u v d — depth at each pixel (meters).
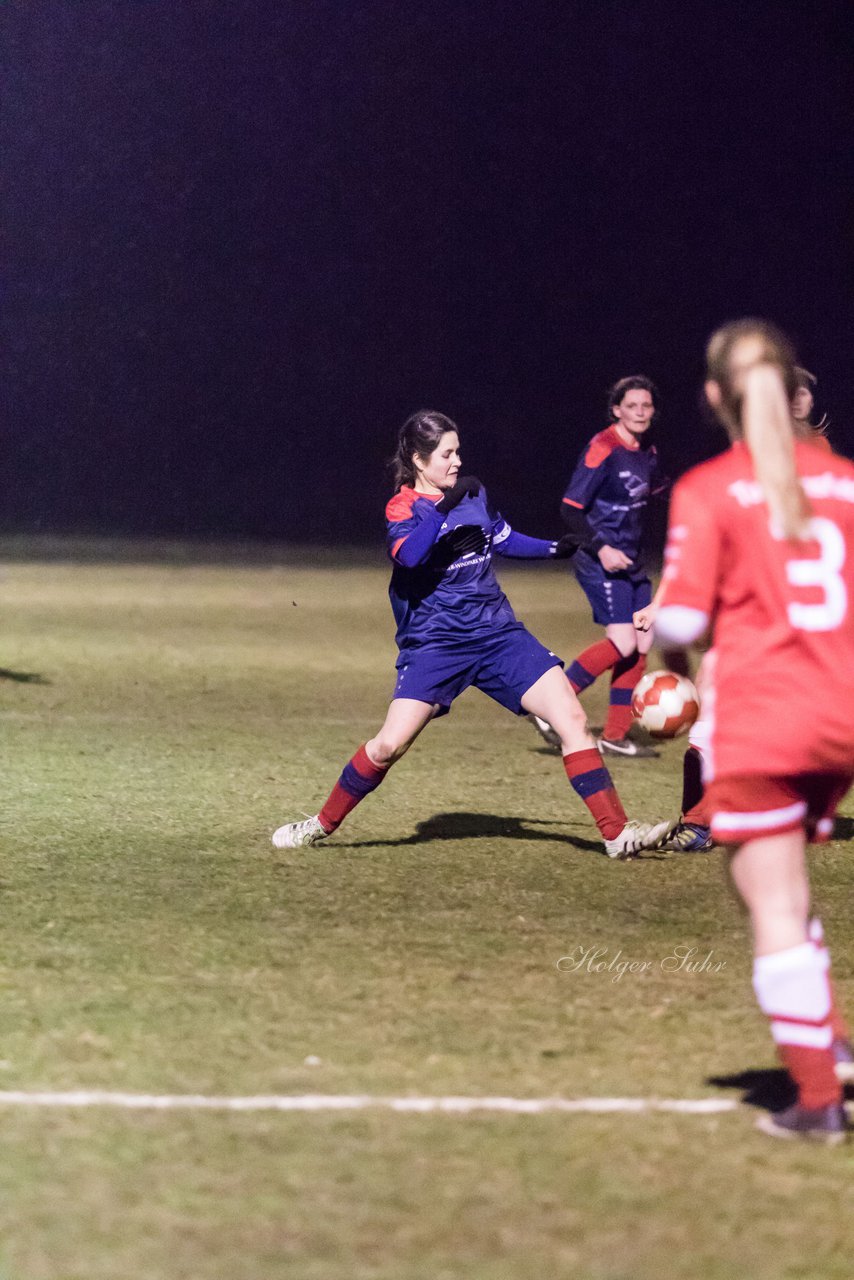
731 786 12.34
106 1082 13.67
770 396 12.37
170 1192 11.60
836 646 12.26
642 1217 11.36
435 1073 14.04
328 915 19.28
